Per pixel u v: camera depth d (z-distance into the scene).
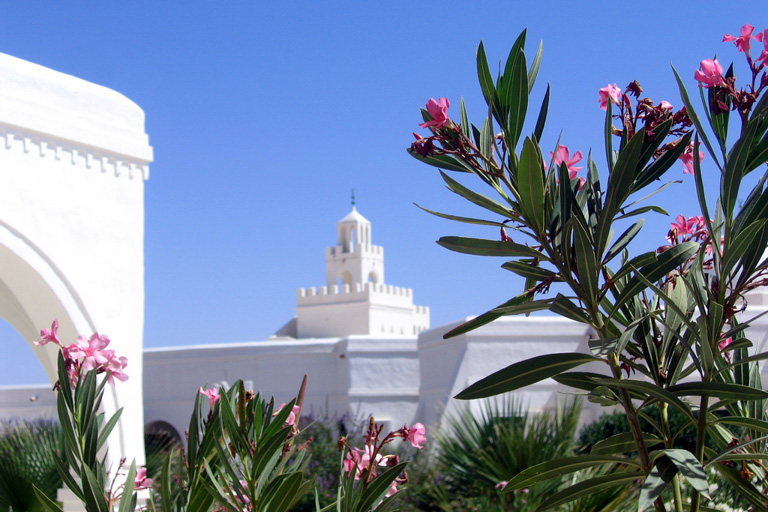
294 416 2.62
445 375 16.72
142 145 10.50
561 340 15.79
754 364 2.70
